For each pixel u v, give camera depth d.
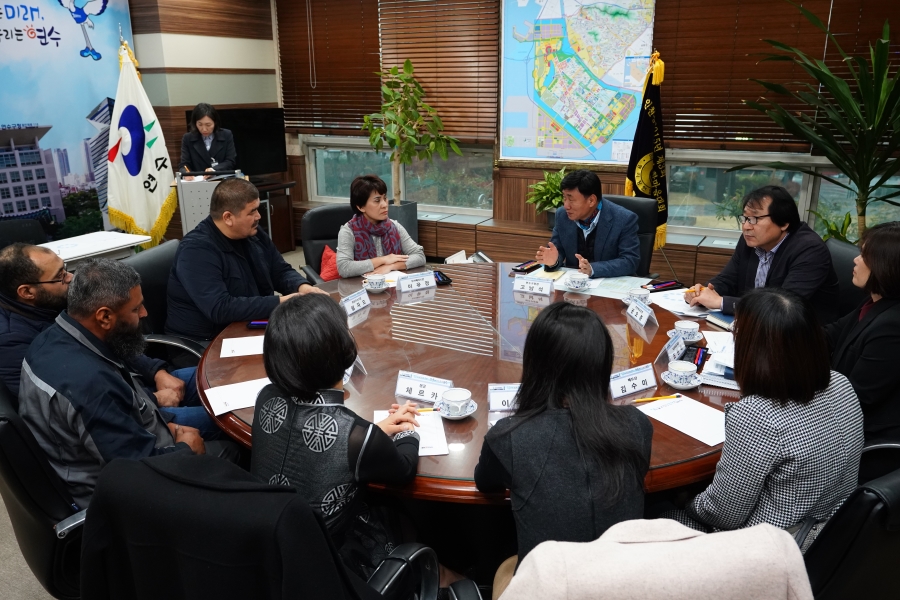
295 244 6.31
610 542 0.81
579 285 2.64
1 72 4.29
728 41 4.29
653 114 4.23
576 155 5.02
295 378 1.28
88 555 1.00
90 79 4.82
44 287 1.94
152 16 4.97
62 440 1.60
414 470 1.38
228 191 2.52
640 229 3.33
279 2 5.80
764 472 1.30
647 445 1.19
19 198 4.52
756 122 4.38
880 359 1.76
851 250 2.65
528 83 5.01
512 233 5.14
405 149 5.13
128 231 4.92
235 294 2.64
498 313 2.42
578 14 4.68
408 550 1.31
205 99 5.41
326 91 5.86
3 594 2.05
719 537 0.81
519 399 1.26
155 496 0.95
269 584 0.92
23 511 1.50
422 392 1.73
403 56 5.41
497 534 1.84
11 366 1.88
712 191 4.76
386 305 2.54
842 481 1.37
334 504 1.29
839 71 4.08
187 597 0.98
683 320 2.29
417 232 5.48
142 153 4.81
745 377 1.34
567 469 1.14
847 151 4.17
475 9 5.02
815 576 1.21
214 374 1.95
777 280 2.56
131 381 1.80
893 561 1.19
